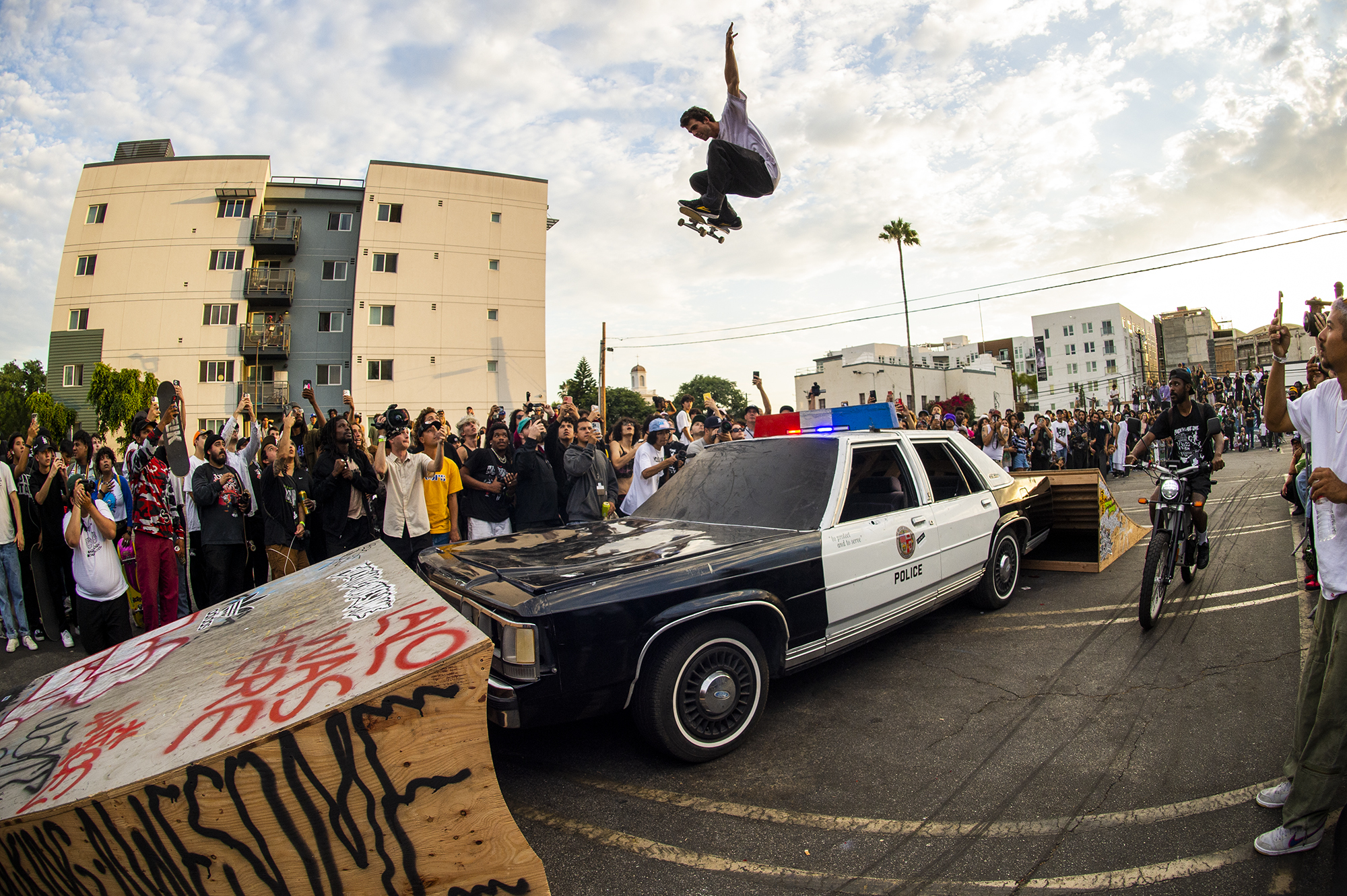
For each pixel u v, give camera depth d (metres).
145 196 28.28
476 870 1.81
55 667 4.84
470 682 1.83
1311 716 2.26
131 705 2.10
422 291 29.06
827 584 3.36
